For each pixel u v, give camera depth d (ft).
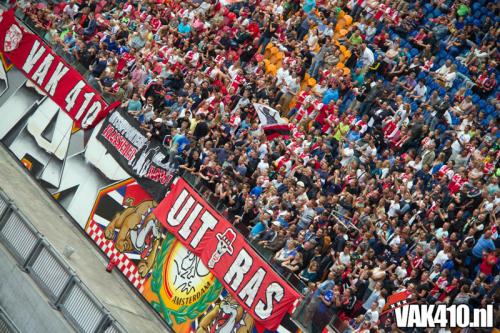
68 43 193.67
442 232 152.56
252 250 151.74
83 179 178.81
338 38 195.21
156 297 162.71
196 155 164.86
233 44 195.21
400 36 196.03
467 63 188.65
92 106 181.16
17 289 146.20
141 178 169.48
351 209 156.56
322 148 169.48
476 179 160.04
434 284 145.07
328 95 179.32
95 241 173.58
